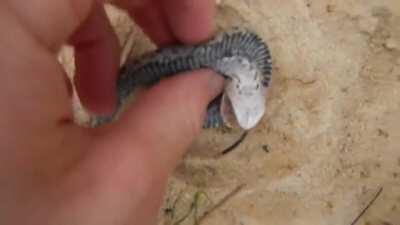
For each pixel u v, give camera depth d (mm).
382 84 239
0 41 132
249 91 211
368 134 239
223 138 243
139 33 243
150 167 147
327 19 242
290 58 240
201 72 195
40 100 136
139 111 156
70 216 134
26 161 131
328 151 240
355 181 239
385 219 237
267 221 244
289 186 243
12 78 132
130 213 142
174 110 158
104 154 142
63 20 148
